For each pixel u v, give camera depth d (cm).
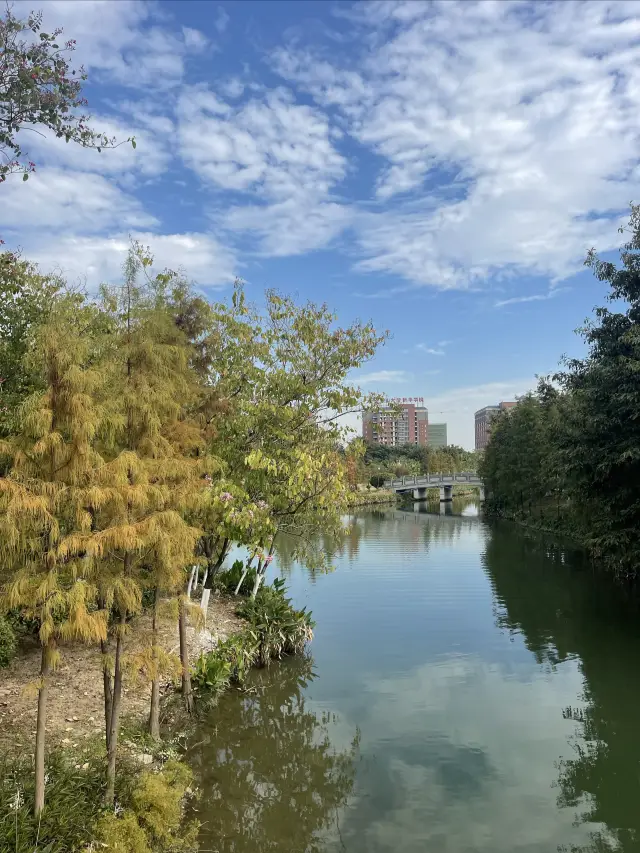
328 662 1211
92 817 519
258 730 896
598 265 1688
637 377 1520
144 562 596
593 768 783
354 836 639
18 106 671
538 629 1455
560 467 1897
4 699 804
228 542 1479
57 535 461
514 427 4262
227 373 1110
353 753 827
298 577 2167
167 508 607
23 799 508
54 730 713
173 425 739
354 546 3017
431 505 6762
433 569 2319
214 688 968
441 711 971
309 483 1051
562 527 3275
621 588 1898
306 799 705
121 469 499
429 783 748
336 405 1178
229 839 628
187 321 945
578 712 965
